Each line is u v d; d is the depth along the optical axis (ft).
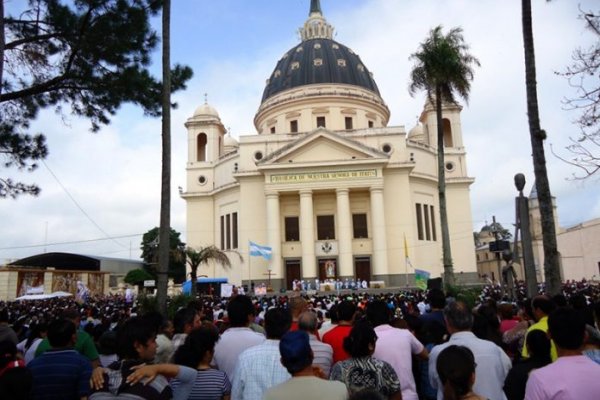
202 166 194.29
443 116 193.57
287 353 13.14
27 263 202.08
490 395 16.83
